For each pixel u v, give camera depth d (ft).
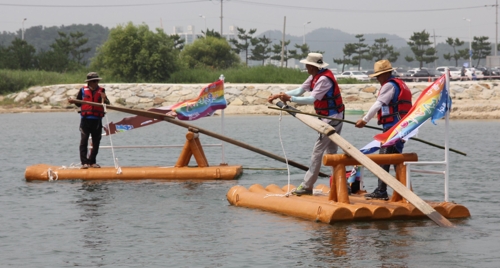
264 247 34.22
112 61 242.58
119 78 240.73
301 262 31.50
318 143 42.98
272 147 87.30
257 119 152.15
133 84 188.24
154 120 60.80
